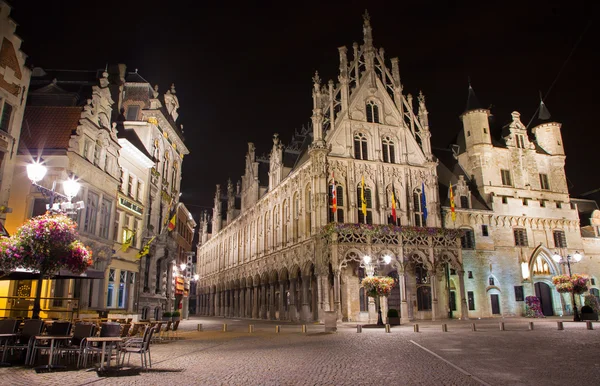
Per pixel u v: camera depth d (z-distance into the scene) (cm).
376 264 3834
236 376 1121
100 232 2820
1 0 2233
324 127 4616
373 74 4775
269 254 5272
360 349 1689
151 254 3859
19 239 1454
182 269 5534
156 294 3891
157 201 4025
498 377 1077
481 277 4775
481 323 3400
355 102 4600
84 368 1262
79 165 2556
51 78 3391
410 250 4056
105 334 1273
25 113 2612
